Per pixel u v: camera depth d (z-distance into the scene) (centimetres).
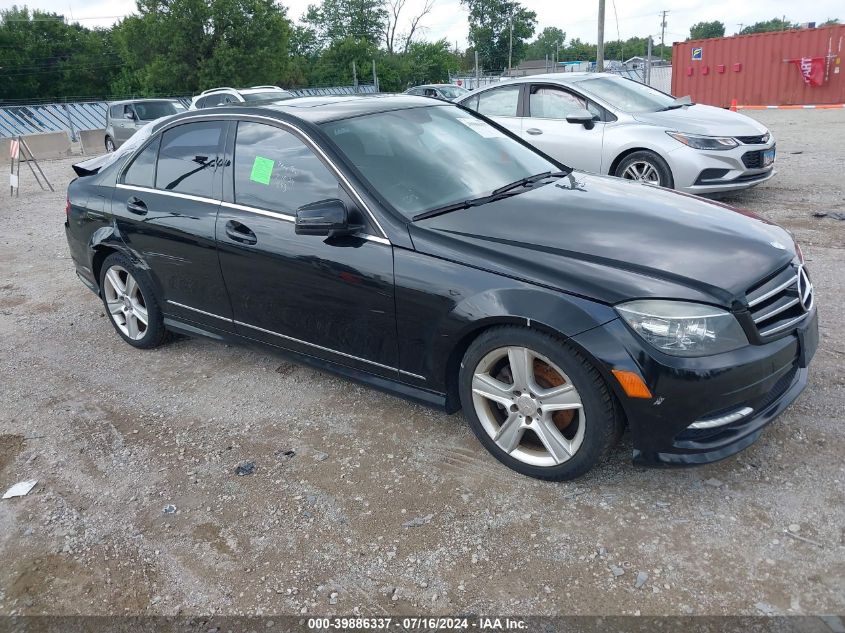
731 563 256
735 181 738
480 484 314
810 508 279
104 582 276
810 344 300
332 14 6675
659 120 764
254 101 422
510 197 355
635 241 300
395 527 292
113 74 6031
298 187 359
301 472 336
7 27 5772
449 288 303
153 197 432
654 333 263
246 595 263
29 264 763
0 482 349
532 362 296
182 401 418
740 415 275
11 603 269
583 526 282
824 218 698
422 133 393
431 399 333
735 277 276
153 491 331
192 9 4288
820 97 2198
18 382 462
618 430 285
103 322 566
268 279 372
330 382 426
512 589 254
